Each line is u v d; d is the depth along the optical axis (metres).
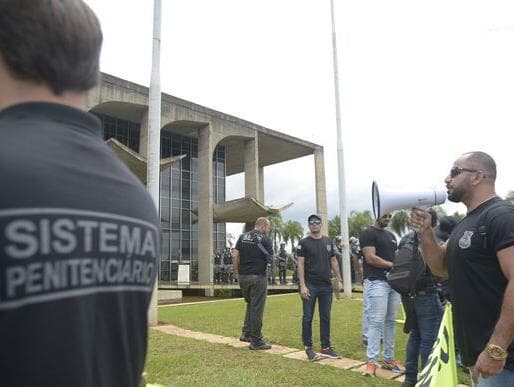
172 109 23.69
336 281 6.64
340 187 16.78
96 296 0.89
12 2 0.96
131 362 0.99
